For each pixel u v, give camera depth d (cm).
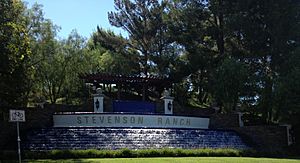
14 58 2812
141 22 5388
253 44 4422
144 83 4784
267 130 3709
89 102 4306
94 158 2666
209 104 5359
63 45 5484
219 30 4803
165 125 3872
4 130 3247
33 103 5084
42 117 3862
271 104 3909
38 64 5106
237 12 4456
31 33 4950
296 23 4184
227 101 4169
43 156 2667
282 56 4166
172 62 5069
